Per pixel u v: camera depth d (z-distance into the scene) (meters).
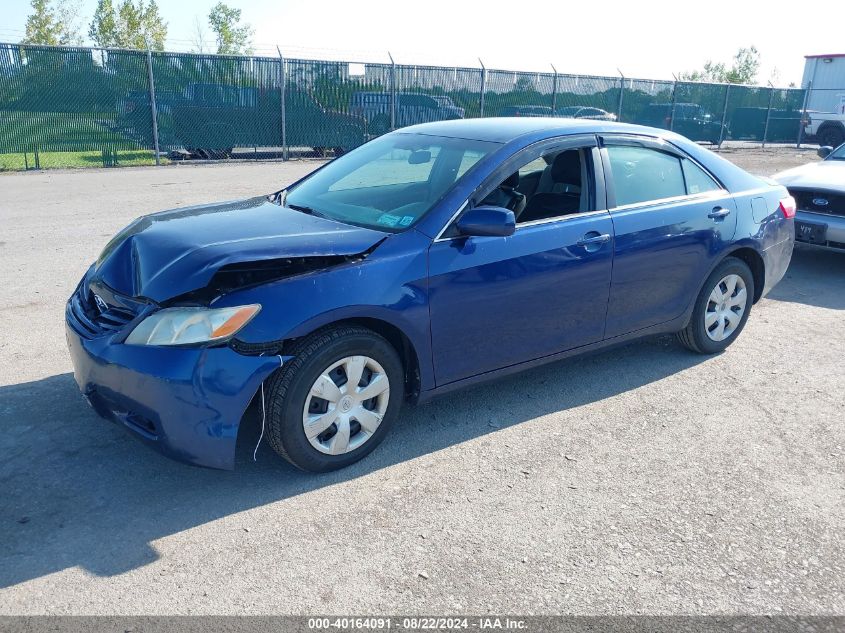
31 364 4.66
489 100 19.89
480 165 3.90
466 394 4.51
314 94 17.70
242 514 3.18
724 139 24.34
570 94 21.05
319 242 3.41
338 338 3.33
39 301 5.96
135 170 15.34
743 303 5.29
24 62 14.43
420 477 3.54
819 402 4.57
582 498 3.40
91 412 4.04
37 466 3.49
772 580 2.86
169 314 3.10
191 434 3.09
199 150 16.86
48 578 2.73
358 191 4.19
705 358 5.25
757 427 4.20
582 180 4.31
